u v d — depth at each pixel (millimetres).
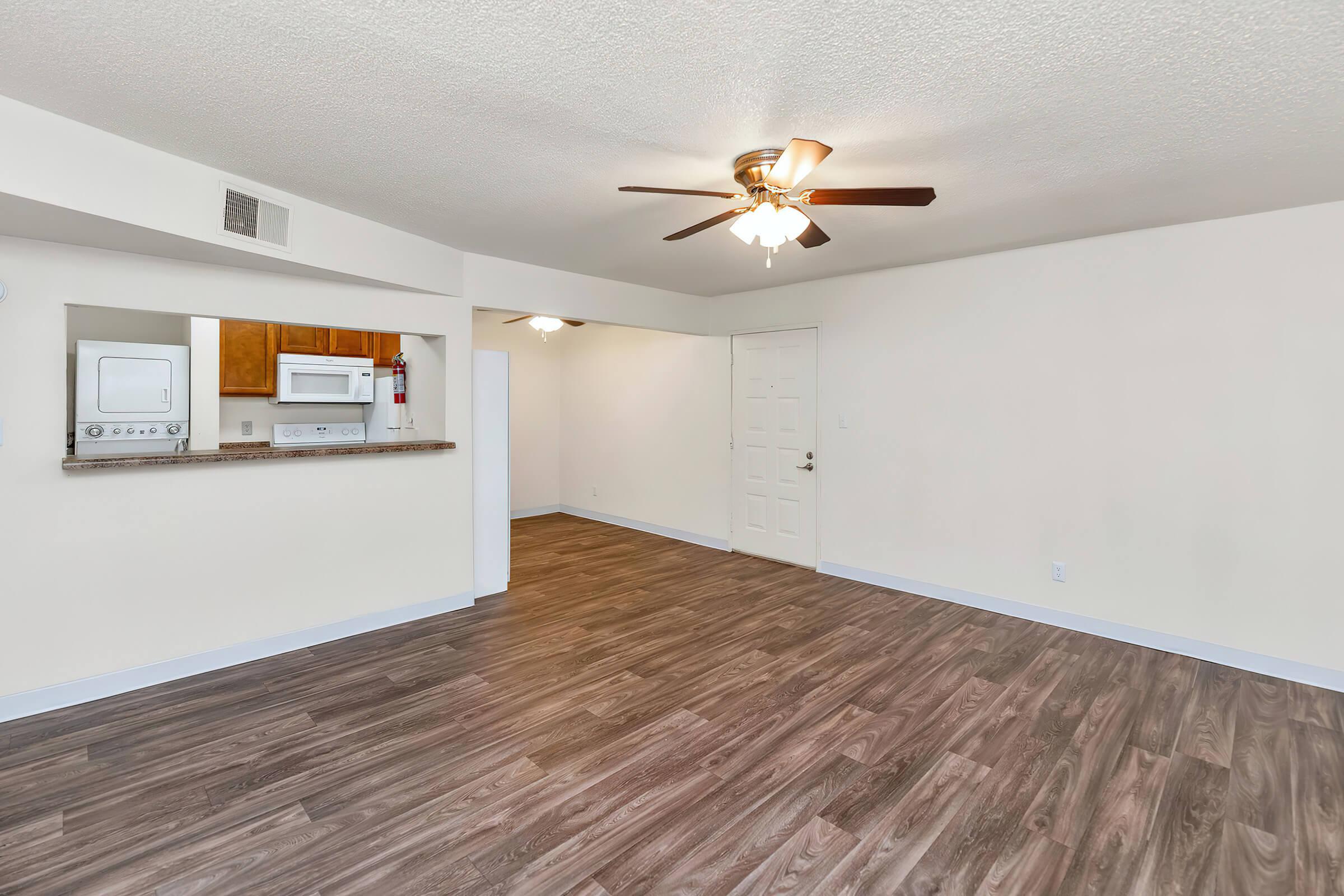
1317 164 2486
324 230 3084
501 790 2129
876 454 4566
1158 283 3373
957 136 2266
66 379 2750
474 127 2225
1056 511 3738
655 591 4441
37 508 2580
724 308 5617
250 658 3172
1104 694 2854
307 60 1790
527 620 3822
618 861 1802
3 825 1916
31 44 1704
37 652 2592
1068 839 1900
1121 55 1737
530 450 7387
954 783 2178
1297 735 2504
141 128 2230
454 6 1534
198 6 1530
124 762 2268
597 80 1896
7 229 2414
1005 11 1539
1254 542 3125
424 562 3859
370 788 2131
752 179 2459
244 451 3182
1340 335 2908
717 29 1628
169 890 1672
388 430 5047
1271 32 1614
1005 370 3916
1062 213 3133
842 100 2010
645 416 6473
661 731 2520
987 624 3766
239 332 4617
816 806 2055
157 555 2879
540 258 4141
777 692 2871
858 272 4590
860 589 4480
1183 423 3316
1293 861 1813
